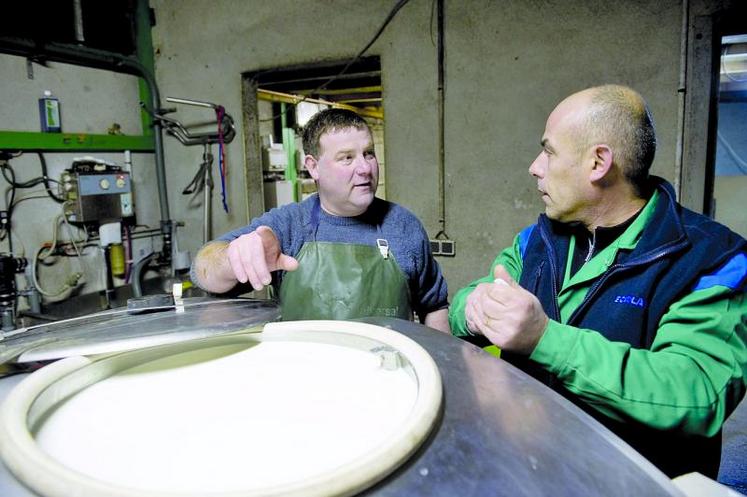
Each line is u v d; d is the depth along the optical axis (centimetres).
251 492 34
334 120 123
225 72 313
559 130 93
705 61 211
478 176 262
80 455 45
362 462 37
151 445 46
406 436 41
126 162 314
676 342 78
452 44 256
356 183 123
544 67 240
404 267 132
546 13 236
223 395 56
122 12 304
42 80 267
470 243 270
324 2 281
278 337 72
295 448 45
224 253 101
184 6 316
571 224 104
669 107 220
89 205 275
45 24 259
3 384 57
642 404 70
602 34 228
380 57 273
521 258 121
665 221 88
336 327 71
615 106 88
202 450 45
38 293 261
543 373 96
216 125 320
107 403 55
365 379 59
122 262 304
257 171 329
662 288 85
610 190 93
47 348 58
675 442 82
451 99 261
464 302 111
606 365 72
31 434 46
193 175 335
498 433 45
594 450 43
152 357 66
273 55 298
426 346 66
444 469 40
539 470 40
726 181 424
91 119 295
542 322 74
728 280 79
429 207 276
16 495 36
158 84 333
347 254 127
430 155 271
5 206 251
